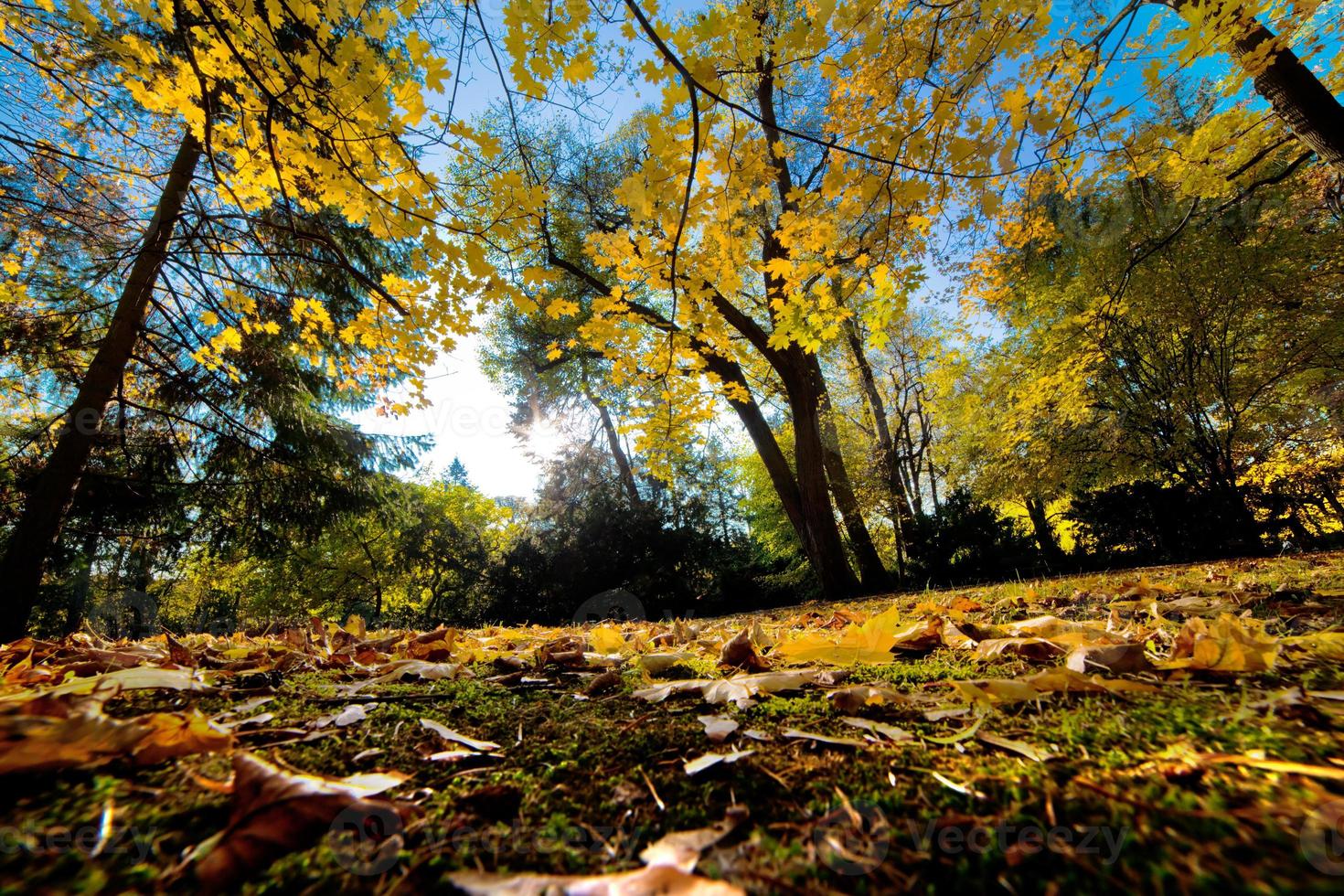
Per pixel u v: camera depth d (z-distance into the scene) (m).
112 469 7.53
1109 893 0.43
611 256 2.74
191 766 0.75
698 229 2.74
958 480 18.70
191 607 25.53
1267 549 9.36
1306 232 10.09
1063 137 2.95
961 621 1.98
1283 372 9.79
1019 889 0.45
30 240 5.75
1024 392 11.68
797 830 0.58
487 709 1.24
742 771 0.77
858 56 2.09
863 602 5.80
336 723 1.09
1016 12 2.07
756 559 20.52
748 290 10.13
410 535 18.95
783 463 9.93
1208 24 2.81
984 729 0.87
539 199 2.51
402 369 3.53
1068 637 1.42
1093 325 8.63
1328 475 10.95
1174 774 0.62
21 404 7.20
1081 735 0.79
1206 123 5.95
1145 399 11.27
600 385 14.98
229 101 2.40
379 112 2.13
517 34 1.87
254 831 0.53
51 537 5.32
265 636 2.85
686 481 19.17
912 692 1.17
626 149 9.57
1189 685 1.02
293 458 8.09
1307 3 4.40
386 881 0.50
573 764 0.84
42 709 0.74
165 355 6.60
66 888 0.47
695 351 3.29
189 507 8.19
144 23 3.60
